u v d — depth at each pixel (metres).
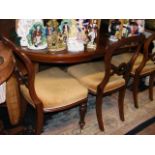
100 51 1.96
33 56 1.83
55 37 1.84
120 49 2.05
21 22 1.85
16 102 2.07
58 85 1.95
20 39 1.91
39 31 1.83
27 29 1.84
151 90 2.65
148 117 2.42
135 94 2.50
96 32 1.96
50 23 1.86
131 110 2.51
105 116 2.39
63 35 1.89
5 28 2.39
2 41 1.70
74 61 1.88
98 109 2.10
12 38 2.03
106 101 2.61
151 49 2.52
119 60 2.45
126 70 2.05
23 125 2.18
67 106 1.90
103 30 2.33
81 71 2.20
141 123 2.33
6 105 2.15
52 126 2.20
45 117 2.30
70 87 1.94
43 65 2.65
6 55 1.61
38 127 1.96
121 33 2.13
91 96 2.67
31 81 1.65
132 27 2.18
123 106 2.36
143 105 2.61
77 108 2.45
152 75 2.57
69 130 2.17
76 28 1.92
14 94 2.02
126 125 2.29
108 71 1.87
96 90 2.05
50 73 2.11
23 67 1.96
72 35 1.93
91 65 2.31
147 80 2.92
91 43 1.97
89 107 2.49
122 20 2.10
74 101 1.91
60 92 1.87
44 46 1.89
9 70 1.54
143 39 1.87
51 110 1.85
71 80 2.03
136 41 1.82
